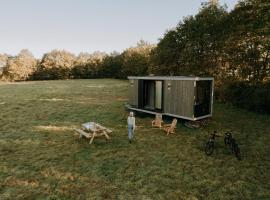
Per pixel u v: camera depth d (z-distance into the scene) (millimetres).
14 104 26078
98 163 10328
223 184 8492
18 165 10125
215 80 26656
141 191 8070
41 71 78188
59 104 26109
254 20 21453
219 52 26438
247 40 22391
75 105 25422
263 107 19844
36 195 7840
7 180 8852
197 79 15172
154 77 18250
